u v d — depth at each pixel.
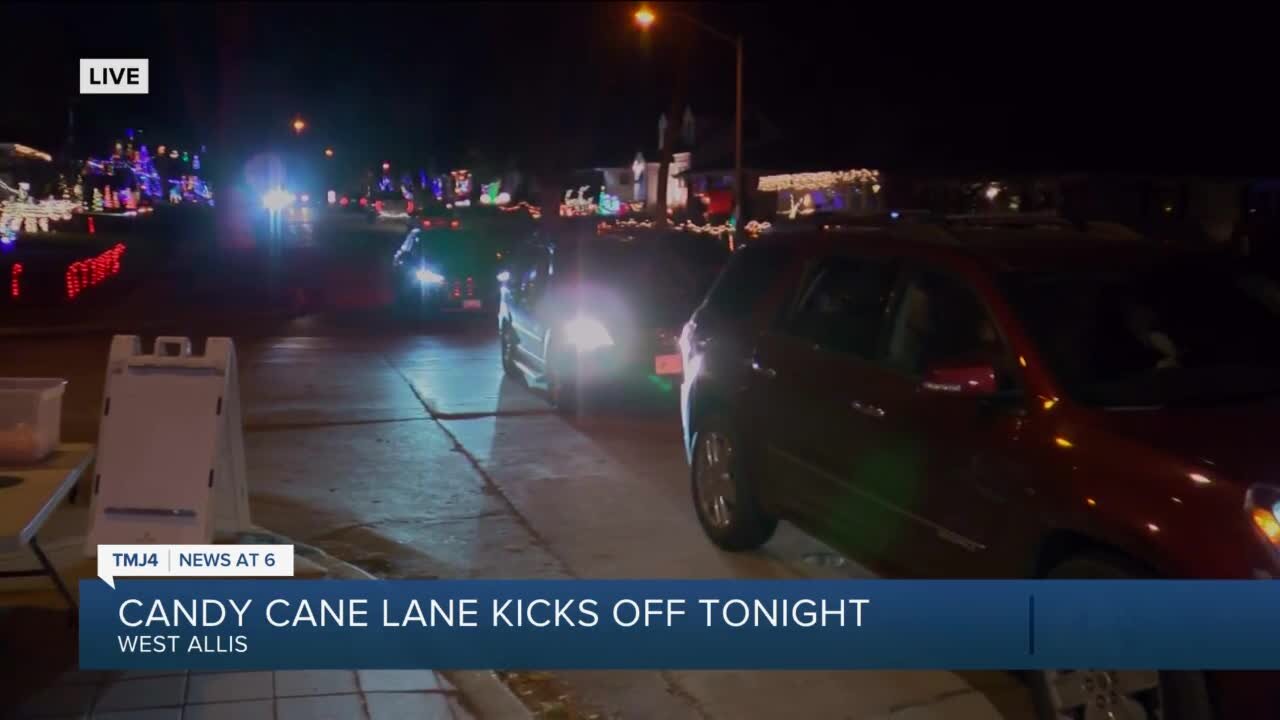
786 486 6.79
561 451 10.59
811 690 5.66
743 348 7.20
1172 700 4.24
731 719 5.39
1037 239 5.97
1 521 4.97
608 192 60.47
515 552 7.71
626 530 8.17
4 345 17.91
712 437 7.61
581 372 12.02
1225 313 5.60
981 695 5.58
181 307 23.92
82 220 50.12
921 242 6.09
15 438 5.98
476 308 22.33
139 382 6.23
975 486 5.21
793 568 7.32
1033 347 5.16
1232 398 4.95
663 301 12.53
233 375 6.54
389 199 80.38
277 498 8.98
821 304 6.72
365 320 22.00
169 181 70.31
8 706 5.11
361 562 7.48
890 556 5.91
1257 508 4.15
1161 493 4.36
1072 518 4.65
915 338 5.87
